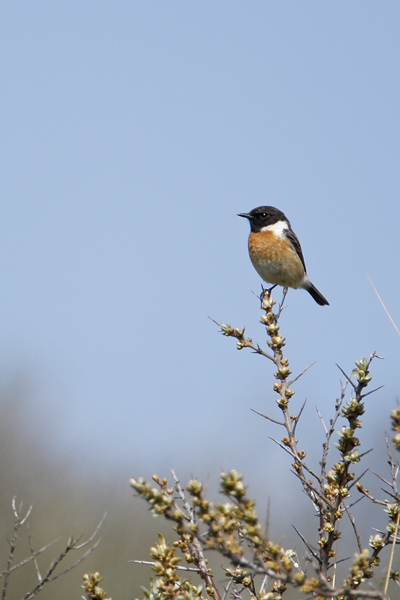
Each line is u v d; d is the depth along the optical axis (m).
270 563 5.28
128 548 20.34
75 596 18.84
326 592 5.19
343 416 7.12
